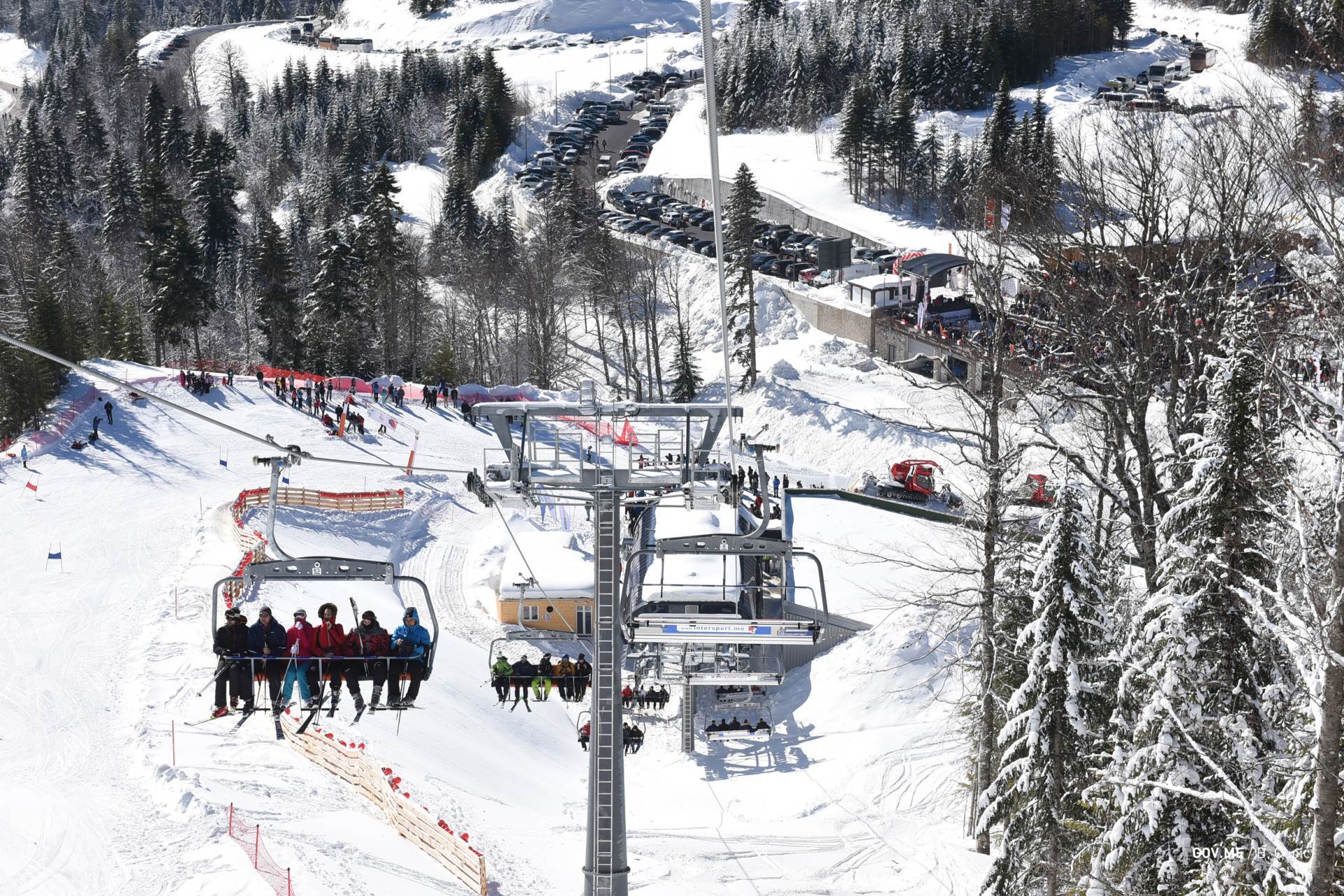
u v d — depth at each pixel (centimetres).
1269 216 2978
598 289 10838
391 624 5303
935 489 6731
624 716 5044
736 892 3609
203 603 4881
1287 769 2131
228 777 3431
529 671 4453
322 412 7894
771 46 16725
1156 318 3172
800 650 5241
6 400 7200
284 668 2402
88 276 12288
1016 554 3350
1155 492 3038
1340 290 2123
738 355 9988
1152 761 2373
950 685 4816
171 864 2892
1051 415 3572
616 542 2439
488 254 12169
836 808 4166
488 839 3534
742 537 2388
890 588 5425
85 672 4166
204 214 13712
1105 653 2573
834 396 8856
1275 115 2823
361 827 3294
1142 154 3606
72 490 6372
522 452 2436
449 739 4238
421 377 10238
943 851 3794
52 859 2917
